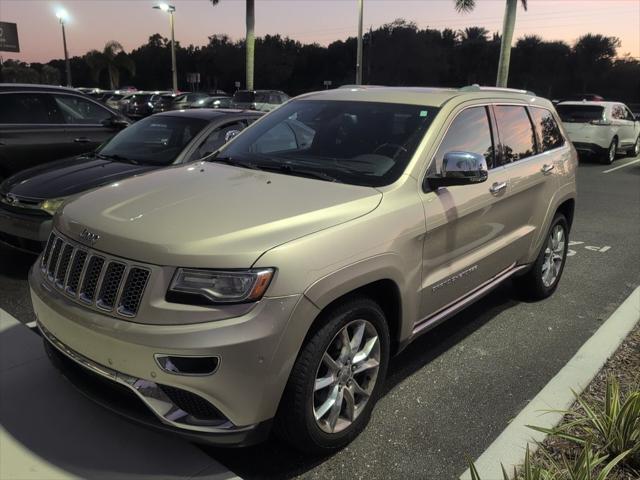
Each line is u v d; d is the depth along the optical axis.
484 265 3.91
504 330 4.49
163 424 2.44
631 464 2.69
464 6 22.19
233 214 2.70
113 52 59.41
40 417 3.09
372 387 3.05
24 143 7.59
